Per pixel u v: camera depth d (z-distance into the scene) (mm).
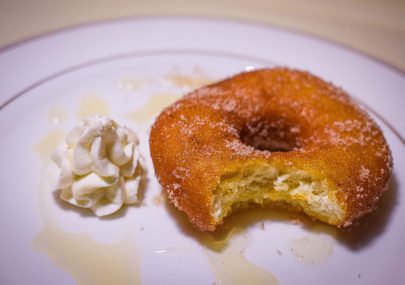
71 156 141
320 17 234
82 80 188
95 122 139
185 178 129
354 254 128
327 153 136
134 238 133
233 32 212
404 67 200
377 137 143
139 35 208
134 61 198
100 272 123
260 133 162
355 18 234
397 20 233
